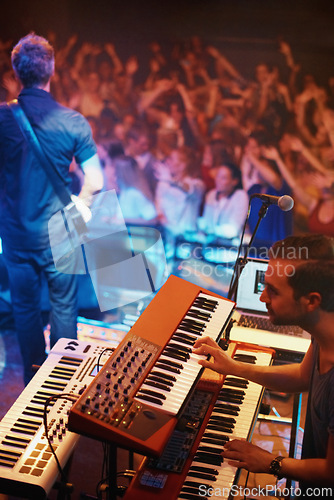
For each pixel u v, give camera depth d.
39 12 5.14
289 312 1.77
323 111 5.23
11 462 1.96
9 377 4.03
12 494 1.92
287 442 2.53
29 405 2.21
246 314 3.06
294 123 5.27
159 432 1.69
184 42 5.20
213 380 2.28
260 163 5.33
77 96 5.35
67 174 4.30
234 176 5.36
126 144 5.37
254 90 5.26
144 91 5.30
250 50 5.19
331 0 5.00
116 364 1.93
